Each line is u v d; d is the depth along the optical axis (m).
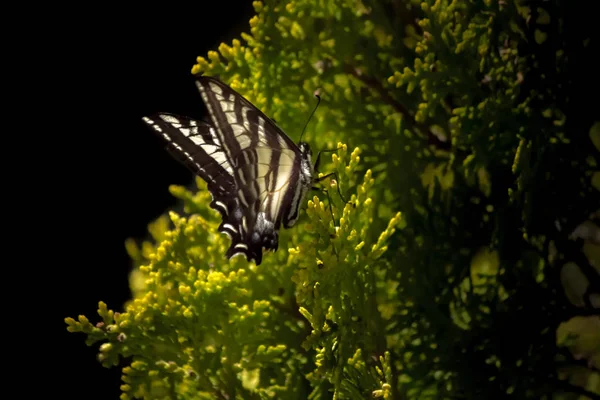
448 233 1.29
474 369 1.28
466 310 1.28
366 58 1.30
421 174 1.29
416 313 1.28
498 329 1.28
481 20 1.29
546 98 1.29
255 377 1.29
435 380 1.28
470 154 1.29
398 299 1.28
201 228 1.29
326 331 1.25
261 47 1.30
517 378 1.27
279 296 1.29
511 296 1.28
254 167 1.28
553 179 1.28
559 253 1.29
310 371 1.28
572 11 1.28
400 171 1.29
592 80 1.29
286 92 1.30
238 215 1.28
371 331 1.26
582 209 1.28
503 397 1.27
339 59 1.30
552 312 1.28
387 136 1.29
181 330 1.27
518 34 1.29
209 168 1.28
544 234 1.28
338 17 1.31
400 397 1.27
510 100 1.28
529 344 1.28
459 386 1.28
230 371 1.28
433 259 1.29
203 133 1.29
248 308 1.28
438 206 1.29
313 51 1.30
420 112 1.28
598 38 1.28
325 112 1.30
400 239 1.29
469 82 1.28
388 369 1.24
